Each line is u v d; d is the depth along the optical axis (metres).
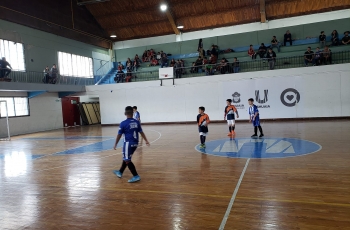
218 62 19.52
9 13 15.70
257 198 4.06
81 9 21.12
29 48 17.03
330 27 18.77
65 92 19.84
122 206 4.05
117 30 23.25
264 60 17.97
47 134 15.92
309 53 16.38
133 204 4.11
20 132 16.52
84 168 6.68
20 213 3.97
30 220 3.70
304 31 19.31
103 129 17.50
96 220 3.59
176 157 7.41
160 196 4.40
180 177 5.46
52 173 6.35
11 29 15.87
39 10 17.64
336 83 15.34
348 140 8.48
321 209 3.55
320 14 18.88
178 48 22.52
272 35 20.03
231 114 10.67
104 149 9.41
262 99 16.64
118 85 19.86
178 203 4.05
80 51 21.17
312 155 6.73
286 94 16.20
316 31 19.05
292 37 19.59
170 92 18.61
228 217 3.46
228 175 5.39
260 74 16.61
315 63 15.95
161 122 18.95
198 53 21.47
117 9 21.38
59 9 19.19
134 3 20.69
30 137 14.77
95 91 20.36
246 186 4.65
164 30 22.42
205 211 3.69
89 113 22.92
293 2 18.64
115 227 3.36
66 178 5.84
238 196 4.19
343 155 6.56
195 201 4.09
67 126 20.56
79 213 3.86
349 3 17.94
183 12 20.72
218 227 3.20
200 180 5.17
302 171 5.38
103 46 23.47
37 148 10.55
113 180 5.50
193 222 3.38
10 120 15.91
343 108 15.29
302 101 15.96
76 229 3.35
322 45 17.72
